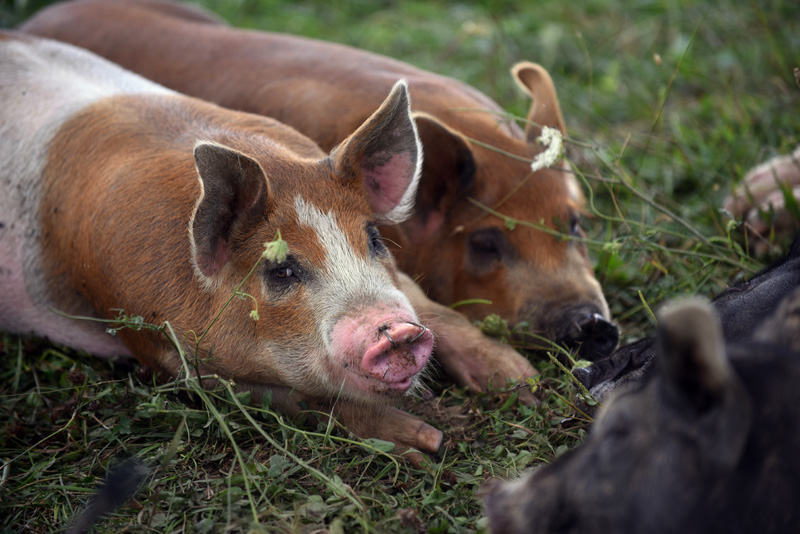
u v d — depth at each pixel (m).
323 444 1.26
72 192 1.40
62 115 1.46
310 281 1.26
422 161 1.40
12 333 1.49
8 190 1.45
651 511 1.00
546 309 1.46
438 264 1.52
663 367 0.99
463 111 1.57
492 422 1.34
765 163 1.73
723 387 0.96
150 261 1.31
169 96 1.48
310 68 1.67
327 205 1.29
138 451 1.30
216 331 1.29
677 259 1.53
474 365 1.41
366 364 1.22
